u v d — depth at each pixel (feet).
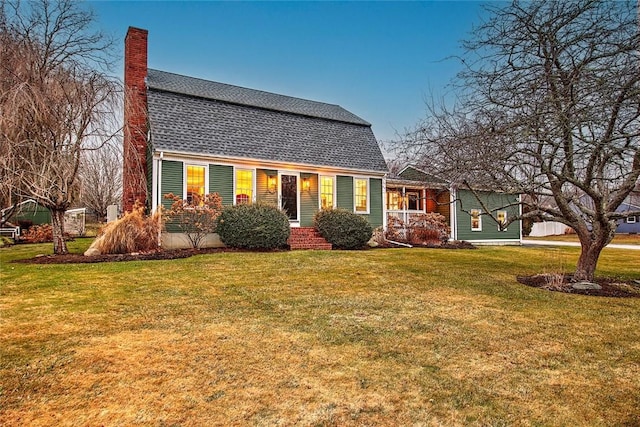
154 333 14.06
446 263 33.65
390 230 55.52
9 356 11.86
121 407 9.02
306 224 50.11
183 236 41.04
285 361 11.66
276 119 51.31
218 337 13.69
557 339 13.79
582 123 18.08
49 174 31.91
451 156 22.50
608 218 22.59
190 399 9.38
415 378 10.59
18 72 31.37
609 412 8.92
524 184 23.02
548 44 21.12
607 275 28.14
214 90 51.31
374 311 17.42
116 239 35.24
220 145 44.09
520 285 23.88
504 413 8.87
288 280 24.59
